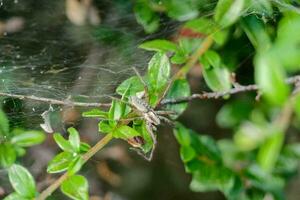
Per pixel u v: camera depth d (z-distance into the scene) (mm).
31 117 621
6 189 647
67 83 650
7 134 583
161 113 584
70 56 690
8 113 620
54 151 671
